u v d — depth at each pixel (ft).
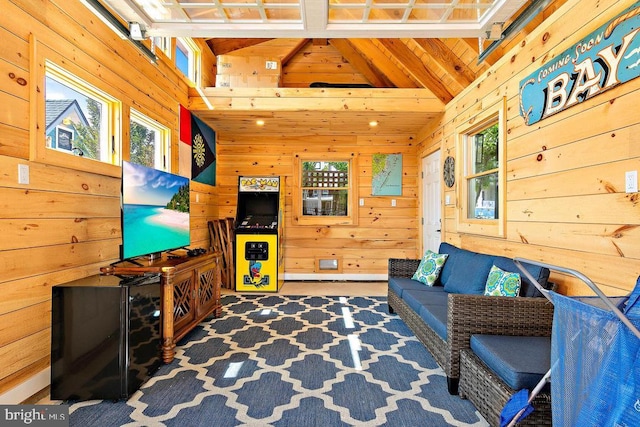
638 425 3.19
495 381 5.50
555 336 4.26
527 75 8.76
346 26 7.50
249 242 15.96
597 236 6.53
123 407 6.43
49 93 7.73
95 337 6.64
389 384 7.37
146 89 11.07
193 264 9.60
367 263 18.97
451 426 5.91
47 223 7.19
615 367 3.44
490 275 8.55
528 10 7.00
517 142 9.20
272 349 9.22
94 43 8.60
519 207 9.09
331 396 6.87
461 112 12.67
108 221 9.25
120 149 9.63
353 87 15.55
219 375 7.73
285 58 17.43
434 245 16.34
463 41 10.87
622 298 4.43
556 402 4.21
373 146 18.88
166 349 8.25
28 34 6.73
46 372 7.09
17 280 6.45
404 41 13.50
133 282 7.07
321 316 12.23
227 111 14.55
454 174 13.34
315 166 19.11
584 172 6.85
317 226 18.92
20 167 6.53
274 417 6.15
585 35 6.84
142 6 7.01
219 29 7.62
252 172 18.79
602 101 6.40
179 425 5.89
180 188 10.78
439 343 7.58
